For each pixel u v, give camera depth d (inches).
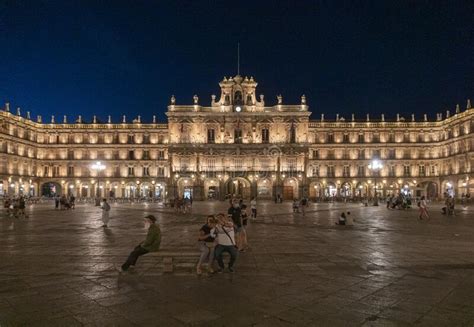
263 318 414.3
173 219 1617.9
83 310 436.8
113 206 2785.4
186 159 4269.2
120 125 4707.2
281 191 4190.5
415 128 4589.1
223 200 4163.4
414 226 1317.7
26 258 721.6
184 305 454.3
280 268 643.5
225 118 4296.3
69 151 4697.3
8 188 4037.9
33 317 415.5
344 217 1346.0
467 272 615.5
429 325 396.8
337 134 4643.2
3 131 4018.2
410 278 577.0
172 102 4372.5
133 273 603.2
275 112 4276.6
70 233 1103.0
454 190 4141.2
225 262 690.8
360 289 519.5
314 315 423.2
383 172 4566.9
